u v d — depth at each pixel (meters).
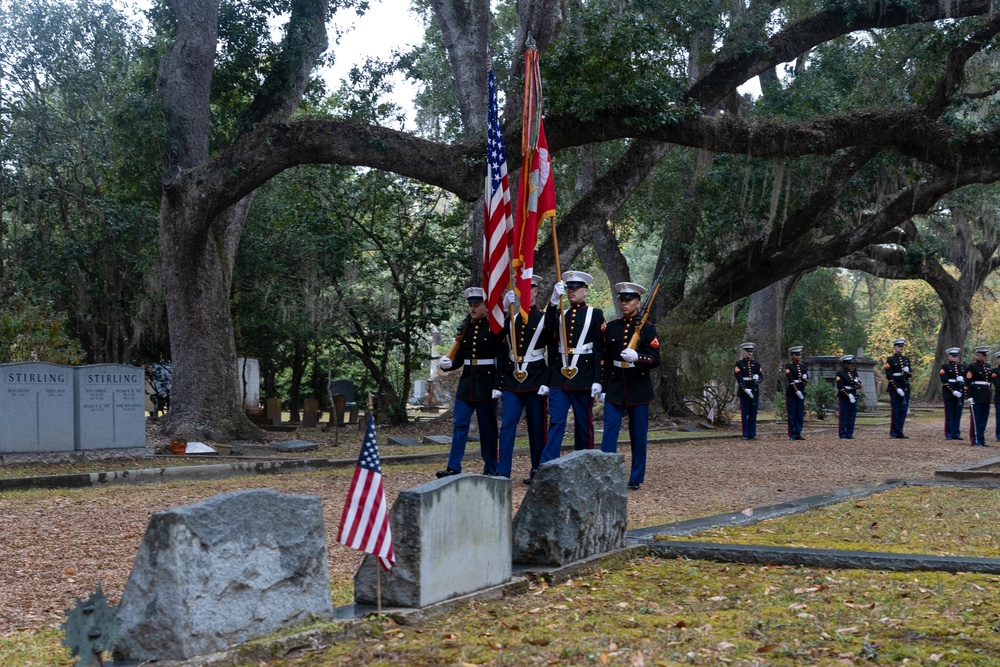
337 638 4.81
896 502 10.65
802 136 20.16
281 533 4.76
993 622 5.15
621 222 32.72
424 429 26.00
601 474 6.95
